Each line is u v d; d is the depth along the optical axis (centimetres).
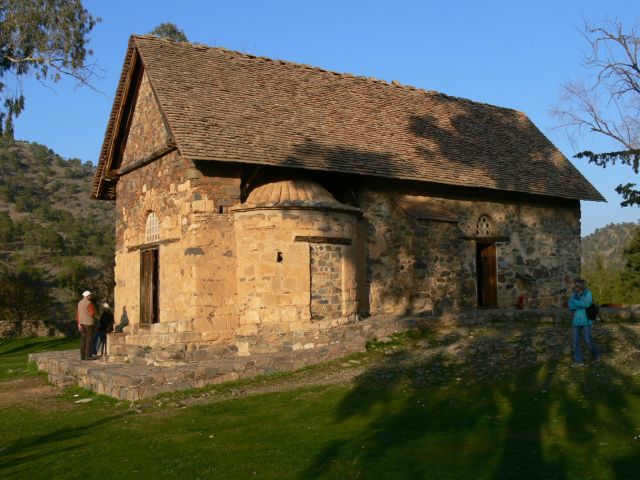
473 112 2498
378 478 685
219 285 1567
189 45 1916
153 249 1797
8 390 1451
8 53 2245
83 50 2311
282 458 769
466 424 887
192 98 1686
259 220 1568
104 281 4266
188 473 734
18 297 3759
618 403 960
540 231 2266
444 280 1948
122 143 2022
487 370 1231
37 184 9681
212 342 1536
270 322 1541
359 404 1036
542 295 2244
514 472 684
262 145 1630
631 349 1341
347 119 1986
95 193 2152
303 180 1683
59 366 1580
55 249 6725
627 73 2503
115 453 834
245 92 1845
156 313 1780
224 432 906
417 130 2141
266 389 1193
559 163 2442
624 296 4316
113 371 1300
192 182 1570
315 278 1598
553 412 931
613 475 664
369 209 1855
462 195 2075
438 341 1535
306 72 2141
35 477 756
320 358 1384
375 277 1841
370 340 1548
